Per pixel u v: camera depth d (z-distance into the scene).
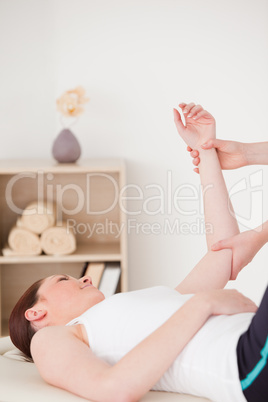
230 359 1.33
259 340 1.29
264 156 1.83
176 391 1.46
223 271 1.75
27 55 3.49
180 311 1.41
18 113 3.52
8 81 3.50
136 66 3.49
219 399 1.37
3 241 3.48
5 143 3.54
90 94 3.49
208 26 3.47
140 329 1.46
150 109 3.50
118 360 1.47
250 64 3.48
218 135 3.52
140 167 3.53
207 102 3.50
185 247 3.56
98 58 3.48
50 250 3.21
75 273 3.54
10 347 1.89
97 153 3.53
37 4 3.46
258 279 3.57
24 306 1.73
